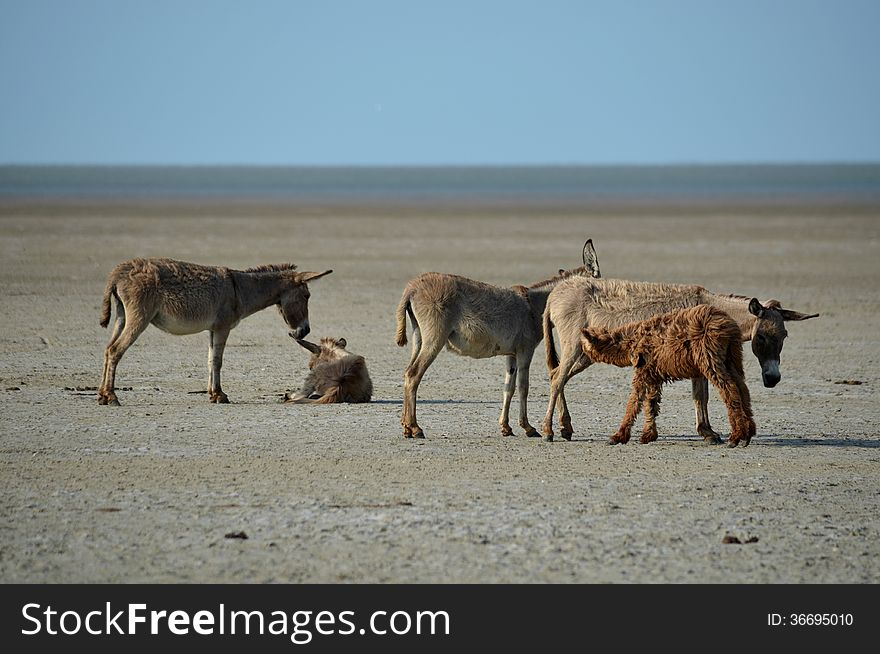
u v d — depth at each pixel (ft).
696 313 155.94
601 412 190.19
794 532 118.32
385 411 185.98
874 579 106.11
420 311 163.02
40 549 108.88
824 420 183.73
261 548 110.11
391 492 129.70
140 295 186.50
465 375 226.79
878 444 163.73
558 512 122.93
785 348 268.21
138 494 127.44
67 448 150.41
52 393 195.11
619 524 119.34
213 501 124.88
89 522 116.98
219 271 197.47
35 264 430.61
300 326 213.25
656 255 515.09
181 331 192.75
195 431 163.94
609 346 161.48
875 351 264.52
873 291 383.65
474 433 169.07
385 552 109.50
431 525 117.50
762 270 447.42
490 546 111.65
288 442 157.48
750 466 147.13
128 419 172.14
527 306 170.81
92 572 103.71
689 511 124.67
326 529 115.65
